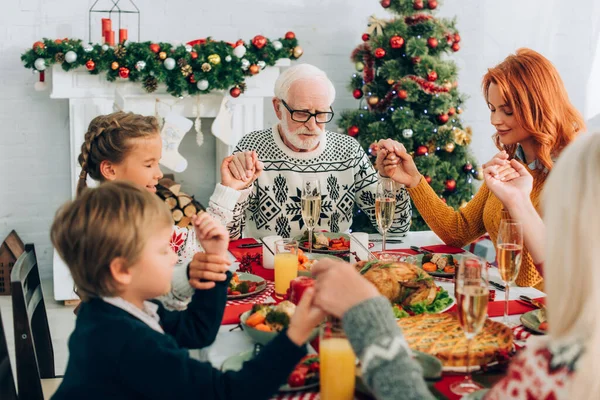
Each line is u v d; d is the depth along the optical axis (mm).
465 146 3908
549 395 850
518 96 2023
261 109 3809
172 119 3248
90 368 1050
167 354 1046
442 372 1231
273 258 1963
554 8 4602
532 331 1455
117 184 1104
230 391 1045
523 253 1831
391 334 944
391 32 3775
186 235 1992
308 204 2027
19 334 1621
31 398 1637
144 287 1117
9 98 3801
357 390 1170
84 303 1147
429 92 3715
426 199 2275
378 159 2303
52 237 1094
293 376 1188
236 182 2094
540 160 2051
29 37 3764
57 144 3906
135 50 3387
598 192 856
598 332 841
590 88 4684
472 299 1158
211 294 1324
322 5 4211
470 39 4535
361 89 3969
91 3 3818
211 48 3504
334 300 987
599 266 849
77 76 3514
